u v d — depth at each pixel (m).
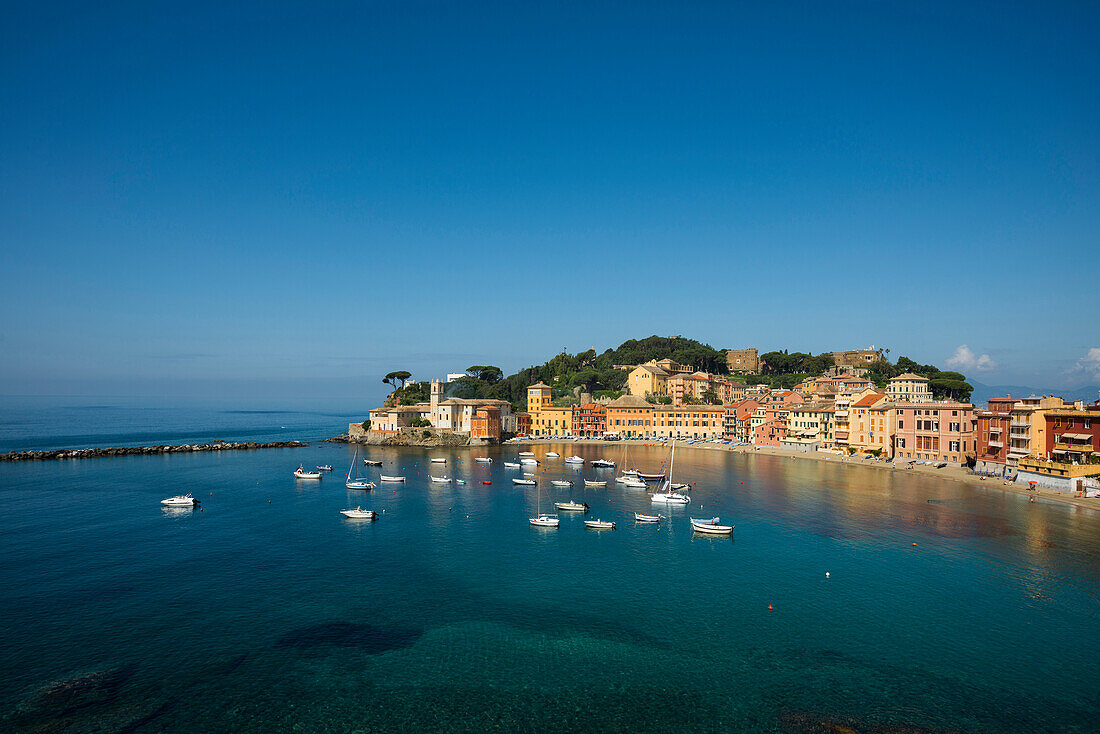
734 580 83.62
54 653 61.88
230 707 53.06
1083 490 140.25
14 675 57.62
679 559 93.12
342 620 70.38
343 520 118.25
